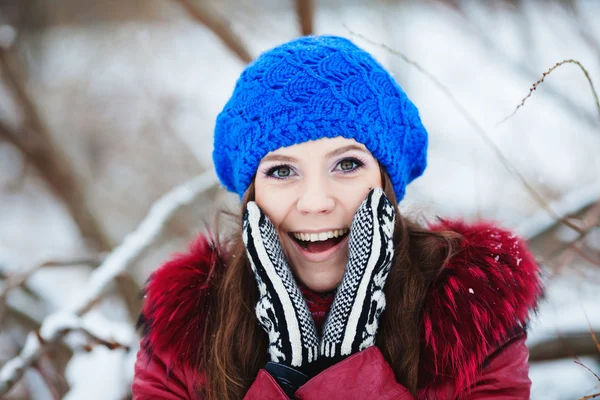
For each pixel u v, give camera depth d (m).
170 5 5.33
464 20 3.87
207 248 1.78
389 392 1.46
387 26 4.02
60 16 5.27
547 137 4.00
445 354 1.53
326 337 1.56
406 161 1.80
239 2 3.99
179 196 2.98
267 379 1.48
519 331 1.58
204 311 1.67
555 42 3.58
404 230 1.69
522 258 1.62
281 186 1.62
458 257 1.62
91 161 5.85
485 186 3.33
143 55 6.13
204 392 1.62
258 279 1.59
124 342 2.21
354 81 1.60
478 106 4.71
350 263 1.58
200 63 6.36
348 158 1.60
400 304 1.61
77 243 4.57
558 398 2.56
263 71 1.63
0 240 5.60
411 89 4.20
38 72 5.48
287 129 1.56
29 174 5.53
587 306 2.38
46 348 2.15
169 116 5.96
